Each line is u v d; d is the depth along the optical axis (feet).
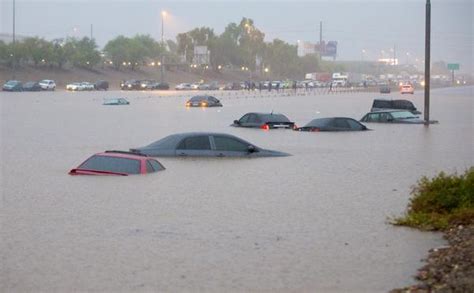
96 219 62.34
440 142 148.77
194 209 67.51
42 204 69.72
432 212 61.98
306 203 71.61
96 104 315.78
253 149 111.96
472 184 62.69
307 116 243.19
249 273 46.03
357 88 649.20
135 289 42.70
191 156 108.17
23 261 48.44
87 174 90.63
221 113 258.16
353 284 43.70
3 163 106.83
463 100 401.29
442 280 43.06
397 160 114.73
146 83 545.03
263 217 64.03
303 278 44.93
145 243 53.62
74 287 42.93
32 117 226.17
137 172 90.58
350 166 104.88
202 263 48.26
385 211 67.21
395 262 48.34
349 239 55.11
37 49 564.71
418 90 643.45
